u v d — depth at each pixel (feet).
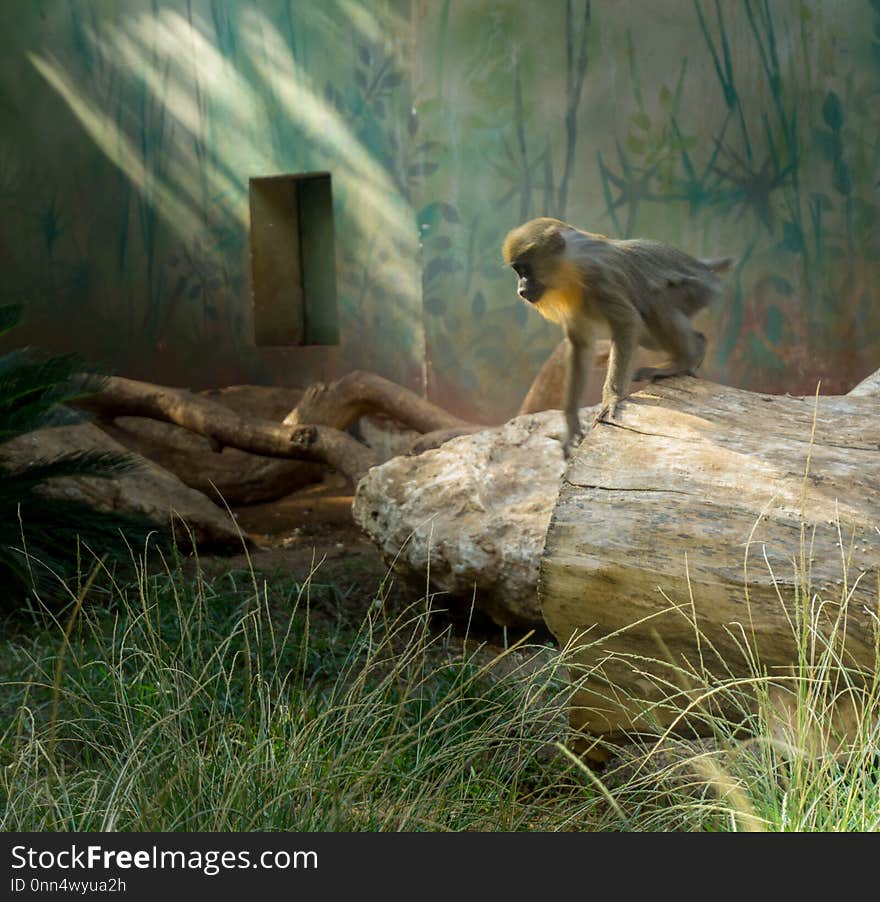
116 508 25.41
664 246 18.02
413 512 20.22
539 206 33.12
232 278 38.70
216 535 26.32
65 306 40.73
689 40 31.17
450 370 34.65
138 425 36.70
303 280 39.40
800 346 30.99
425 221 34.45
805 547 10.48
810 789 10.00
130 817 10.87
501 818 11.42
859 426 12.33
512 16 32.78
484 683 15.96
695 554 10.76
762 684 10.59
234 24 37.35
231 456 35.63
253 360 38.86
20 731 12.12
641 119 31.83
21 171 40.68
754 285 31.32
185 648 17.22
